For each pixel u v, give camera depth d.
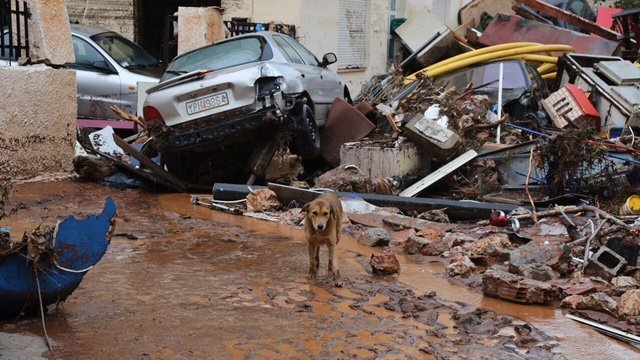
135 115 13.25
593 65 13.71
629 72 13.09
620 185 9.31
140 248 7.13
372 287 6.01
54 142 10.52
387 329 5.03
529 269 6.27
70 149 10.78
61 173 10.63
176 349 4.54
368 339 4.82
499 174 10.05
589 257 6.55
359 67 19.86
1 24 10.49
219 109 9.89
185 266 6.50
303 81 10.73
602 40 18.88
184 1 19.11
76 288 5.19
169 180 10.55
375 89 15.36
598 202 9.27
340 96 12.82
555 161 9.41
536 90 13.32
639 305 5.34
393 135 11.23
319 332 4.93
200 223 8.38
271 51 10.81
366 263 6.82
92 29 14.36
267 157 10.41
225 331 4.88
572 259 6.70
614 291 5.91
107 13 18.11
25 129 10.04
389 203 9.13
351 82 19.55
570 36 19.16
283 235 7.88
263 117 9.77
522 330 5.03
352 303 5.58
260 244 7.43
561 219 8.09
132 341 4.64
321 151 11.84
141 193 10.31
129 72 13.60
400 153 10.45
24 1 10.61
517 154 9.95
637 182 9.31
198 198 9.76
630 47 20.30
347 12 19.25
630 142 10.65
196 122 10.04
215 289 5.82
